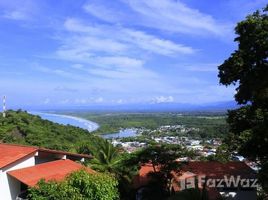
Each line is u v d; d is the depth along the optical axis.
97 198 21.38
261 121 26.42
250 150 27.84
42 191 20.55
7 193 23.30
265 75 28.72
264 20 28.81
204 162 35.94
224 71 30.62
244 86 30.02
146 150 32.91
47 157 28.30
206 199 30.62
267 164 25.34
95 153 42.34
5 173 23.34
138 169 35.78
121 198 33.56
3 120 76.25
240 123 30.14
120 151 45.56
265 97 26.48
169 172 32.62
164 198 31.70
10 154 25.17
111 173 37.22
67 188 20.66
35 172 24.42
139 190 34.16
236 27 30.19
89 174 22.25
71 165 28.06
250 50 29.42
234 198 33.12
